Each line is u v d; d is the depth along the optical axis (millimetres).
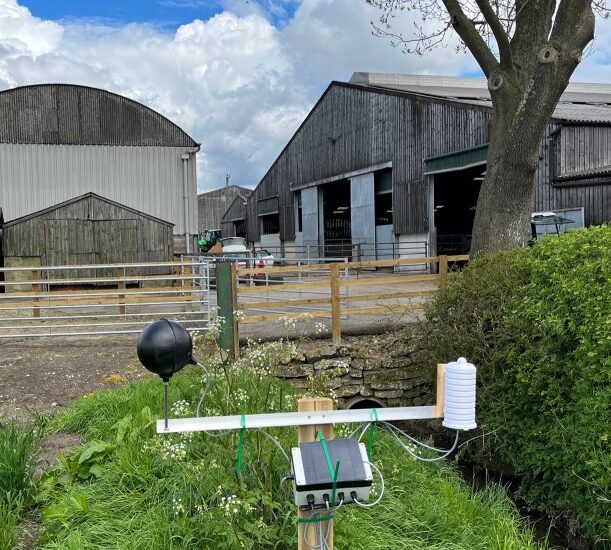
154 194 22234
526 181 8109
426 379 7520
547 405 5316
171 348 2721
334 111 26016
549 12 8453
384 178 23000
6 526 3598
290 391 5969
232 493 3561
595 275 4879
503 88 8180
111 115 22031
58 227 18203
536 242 6152
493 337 5996
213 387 4789
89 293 9250
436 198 26672
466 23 8555
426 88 28672
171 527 3541
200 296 11586
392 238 22312
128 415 5047
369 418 2711
